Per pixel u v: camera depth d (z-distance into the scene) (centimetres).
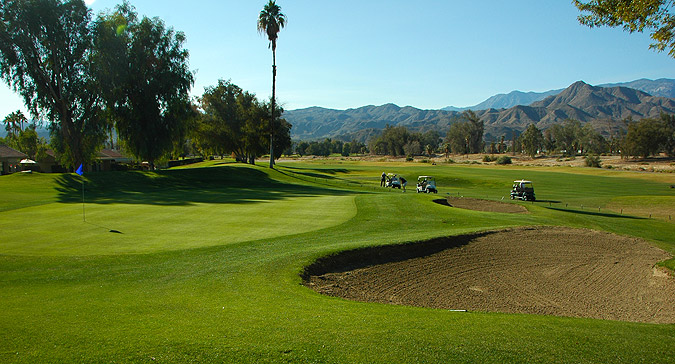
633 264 1463
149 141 4628
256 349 538
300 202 2581
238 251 1275
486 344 583
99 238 1445
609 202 3753
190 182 4266
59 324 636
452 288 1179
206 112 7962
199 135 7706
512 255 1488
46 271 1039
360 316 710
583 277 1332
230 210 2184
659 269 1387
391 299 1054
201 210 2173
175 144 5044
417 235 1551
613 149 16562
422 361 516
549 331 663
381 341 577
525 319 757
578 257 1513
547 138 18338
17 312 705
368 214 2097
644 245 1697
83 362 496
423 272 1275
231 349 536
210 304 774
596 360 549
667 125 12288
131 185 3869
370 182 5916
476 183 5891
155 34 4556
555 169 8431
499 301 1112
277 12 5675
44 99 4059
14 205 2350
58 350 530
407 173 7156
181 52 4756
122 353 521
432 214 2128
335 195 3266
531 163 12088
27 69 3947
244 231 1616
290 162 12744
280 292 882
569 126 18100
